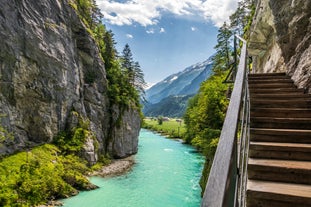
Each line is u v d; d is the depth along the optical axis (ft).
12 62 99.14
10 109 98.22
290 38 38.06
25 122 105.50
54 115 118.93
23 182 78.59
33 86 108.58
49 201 79.15
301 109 22.39
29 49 106.93
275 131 18.97
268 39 56.03
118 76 196.54
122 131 166.81
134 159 155.22
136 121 187.93
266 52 57.57
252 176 14.74
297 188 12.89
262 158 16.79
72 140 121.39
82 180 95.25
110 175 114.32
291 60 35.55
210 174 4.97
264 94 27.04
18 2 104.47
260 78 35.22
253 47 59.16
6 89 96.89
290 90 28.04
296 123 21.02
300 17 34.91
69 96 130.82
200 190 94.99
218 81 122.62
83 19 162.20
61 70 124.36
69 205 78.38
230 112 7.84
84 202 81.20
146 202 82.74
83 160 117.91
